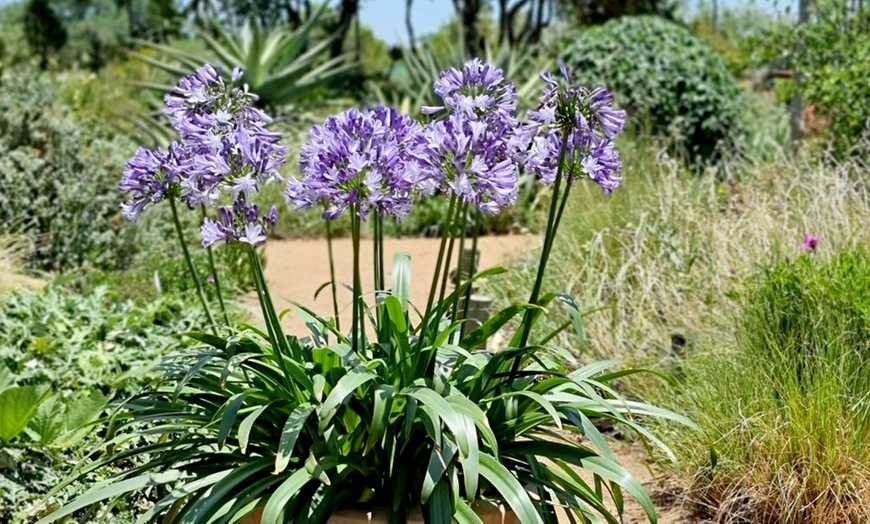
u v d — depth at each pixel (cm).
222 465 323
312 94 2112
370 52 4512
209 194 303
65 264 838
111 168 936
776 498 407
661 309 589
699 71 1109
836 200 611
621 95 1109
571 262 688
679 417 329
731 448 423
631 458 491
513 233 1155
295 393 310
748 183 770
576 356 564
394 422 303
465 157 286
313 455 299
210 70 314
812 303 470
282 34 1655
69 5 5197
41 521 292
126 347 553
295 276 907
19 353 512
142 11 5562
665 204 691
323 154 285
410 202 295
